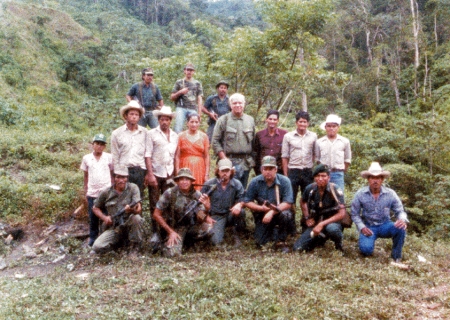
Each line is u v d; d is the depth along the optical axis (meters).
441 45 33.03
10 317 3.98
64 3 68.44
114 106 24.05
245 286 4.63
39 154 10.47
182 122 8.48
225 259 5.86
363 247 6.22
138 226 6.20
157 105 8.77
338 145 6.92
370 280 5.21
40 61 41.25
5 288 5.08
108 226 6.34
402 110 27.86
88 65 44.16
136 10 75.81
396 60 34.88
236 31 13.06
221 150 6.97
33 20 48.88
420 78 30.81
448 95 23.38
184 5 79.56
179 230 6.33
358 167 12.57
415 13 37.12
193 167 6.83
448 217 10.09
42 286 5.08
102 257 6.25
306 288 4.68
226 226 6.89
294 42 13.05
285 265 5.50
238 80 13.64
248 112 14.36
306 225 6.59
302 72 12.97
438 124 12.87
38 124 17.39
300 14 12.47
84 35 51.56
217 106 8.31
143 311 4.14
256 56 13.02
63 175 9.46
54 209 8.16
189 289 4.50
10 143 10.84
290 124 19.50
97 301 4.40
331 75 13.80
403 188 12.02
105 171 6.82
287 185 6.53
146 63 15.20
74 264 6.32
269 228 6.58
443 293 4.98
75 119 25.28
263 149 7.15
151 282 4.80
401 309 4.40
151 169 6.65
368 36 38.41
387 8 42.00
